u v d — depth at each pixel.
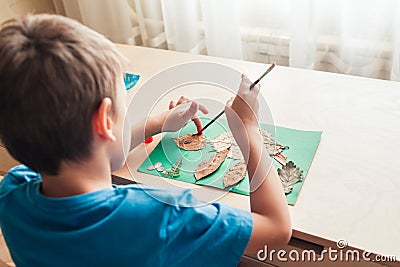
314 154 0.92
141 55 1.32
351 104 1.04
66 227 0.64
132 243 0.65
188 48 1.80
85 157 0.64
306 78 1.14
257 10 1.69
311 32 1.56
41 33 0.59
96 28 1.91
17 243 0.68
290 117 1.02
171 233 0.67
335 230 0.78
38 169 0.66
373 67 1.57
